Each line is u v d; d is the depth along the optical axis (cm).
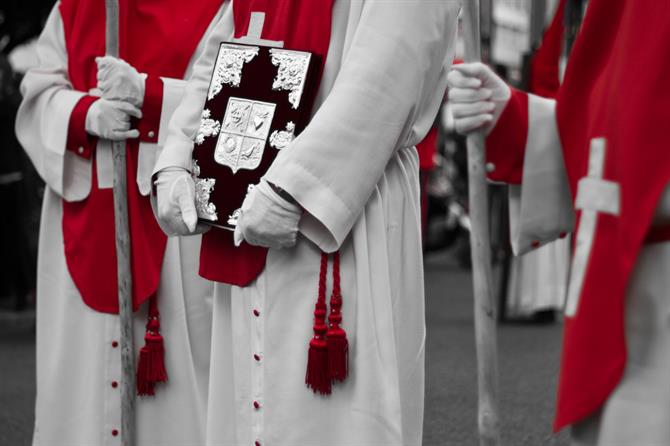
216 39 724
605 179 538
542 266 1738
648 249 527
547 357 1441
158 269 826
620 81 534
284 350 650
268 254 653
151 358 822
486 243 642
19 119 873
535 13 1004
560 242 1744
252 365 671
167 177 695
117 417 842
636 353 525
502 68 1853
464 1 645
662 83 523
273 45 673
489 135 651
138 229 826
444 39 646
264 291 657
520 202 664
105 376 841
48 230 863
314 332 640
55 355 851
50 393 850
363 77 622
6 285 1931
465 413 1154
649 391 520
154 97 816
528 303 1745
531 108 649
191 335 848
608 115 541
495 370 637
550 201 650
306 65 652
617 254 527
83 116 822
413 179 684
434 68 647
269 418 652
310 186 616
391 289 659
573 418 532
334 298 638
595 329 528
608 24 582
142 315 834
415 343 676
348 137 620
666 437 517
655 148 520
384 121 624
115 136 801
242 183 664
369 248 645
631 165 521
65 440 851
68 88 871
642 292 526
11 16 2138
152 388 827
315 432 646
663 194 520
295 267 649
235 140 670
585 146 567
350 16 652
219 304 710
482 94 640
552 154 647
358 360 641
